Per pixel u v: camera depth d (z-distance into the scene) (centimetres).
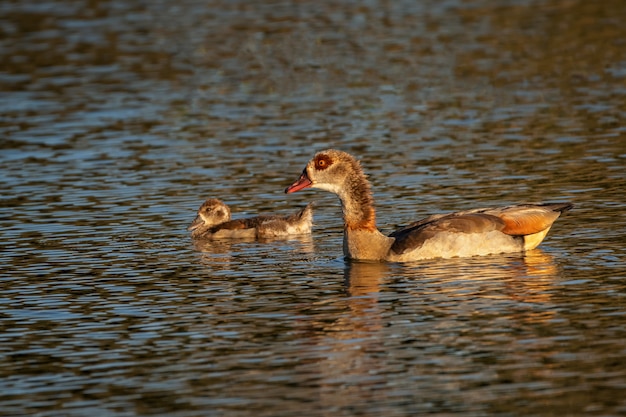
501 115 2780
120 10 4659
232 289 1522
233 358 1235
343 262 1658
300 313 1390
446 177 2189
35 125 2888
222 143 2612
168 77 3475
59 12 4641
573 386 1113
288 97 3136
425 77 3303
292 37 4019
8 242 1820
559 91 3023
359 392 1122
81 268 1655
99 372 1213
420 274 1549
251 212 2027
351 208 1667
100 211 2034
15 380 1199
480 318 1331
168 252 1755
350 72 3434
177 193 2167
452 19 4225
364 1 4672
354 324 1334
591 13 4162
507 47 3678
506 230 1642
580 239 1700
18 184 2269
